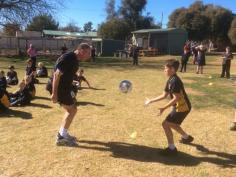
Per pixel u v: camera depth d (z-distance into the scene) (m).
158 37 60.38
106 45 57.78
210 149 7.93
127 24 79.69
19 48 49.72
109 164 6.95
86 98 13.66
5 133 8.71
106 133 8.89
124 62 39.12
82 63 36.19
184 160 7.26
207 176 6.55
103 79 20.83
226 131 9.43
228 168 6.93
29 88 12.80
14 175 6.38
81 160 7.10
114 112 11.28
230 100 14.01
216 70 29.36
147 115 10.94
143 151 7.68
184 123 10.11
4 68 27.88
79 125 9.56
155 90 16.31
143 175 6.50
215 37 75.56
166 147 7.93
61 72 7.54
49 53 49.25
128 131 9.12
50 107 11.69
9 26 41.84
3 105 10.80
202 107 12.48
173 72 7.36
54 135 8.59
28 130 9.00
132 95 14.67
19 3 40.53
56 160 7.07
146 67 32.03
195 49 35.66
